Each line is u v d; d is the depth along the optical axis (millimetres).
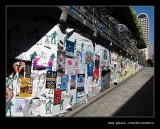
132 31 30094
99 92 15273
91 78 13688
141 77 26922
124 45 23953
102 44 16172
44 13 9180
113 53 19891
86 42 12688
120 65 23250
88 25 11867
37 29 9109
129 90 16781
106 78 17453
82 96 12102
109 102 12328
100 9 14602
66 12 9281
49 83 9070
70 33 10570
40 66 9008
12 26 8758
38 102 8898
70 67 10680
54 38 9188
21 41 8875
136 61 37062
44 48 9117
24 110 8703
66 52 10195
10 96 8547
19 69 8789
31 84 8898
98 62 15141
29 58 8938
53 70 9164
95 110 10477
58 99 9508
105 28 15750
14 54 8727
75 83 11273
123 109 10617
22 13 8914
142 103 12008
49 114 8969
